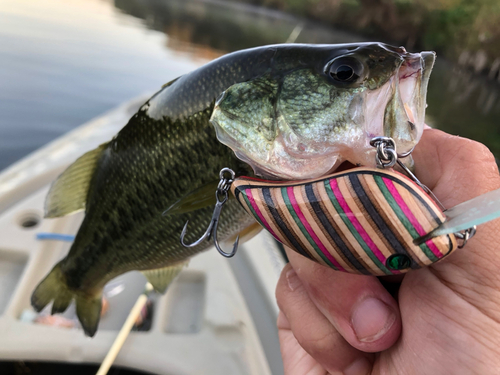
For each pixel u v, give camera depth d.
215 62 0.16
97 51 1.57
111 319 0.25
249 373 0.22
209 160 0.16
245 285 0.29
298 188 0.10
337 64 0.13
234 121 0.13
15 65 1.20
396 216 0.09
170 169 0.17
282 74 0.14
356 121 0.12
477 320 0.11
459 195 0.12
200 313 0.26
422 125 0.12
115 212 0.20
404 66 0.13
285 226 0.11
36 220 0.32
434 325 0.11
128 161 0.19
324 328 0.16
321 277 0.15
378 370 0.14
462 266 0.11
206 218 0.18
